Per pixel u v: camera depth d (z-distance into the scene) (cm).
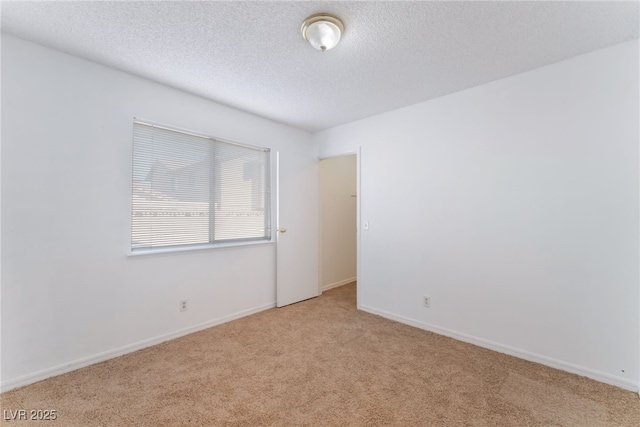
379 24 170
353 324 297
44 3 154
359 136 345
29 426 152
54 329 200
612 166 192
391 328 287
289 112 320
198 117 278
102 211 221
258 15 163
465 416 161
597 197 197
